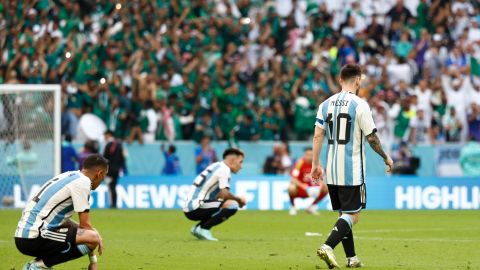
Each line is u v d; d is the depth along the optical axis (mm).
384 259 41312
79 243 30953
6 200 83312
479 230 61750
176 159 89500
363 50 102375
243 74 97062
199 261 40031
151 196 87562
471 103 95062
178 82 94938
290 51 99938
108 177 86500
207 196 51562
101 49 96562
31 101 83312
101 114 91500
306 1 108562
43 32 99500
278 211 84438
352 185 35219
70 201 30984
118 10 101312
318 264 38688
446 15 106500
